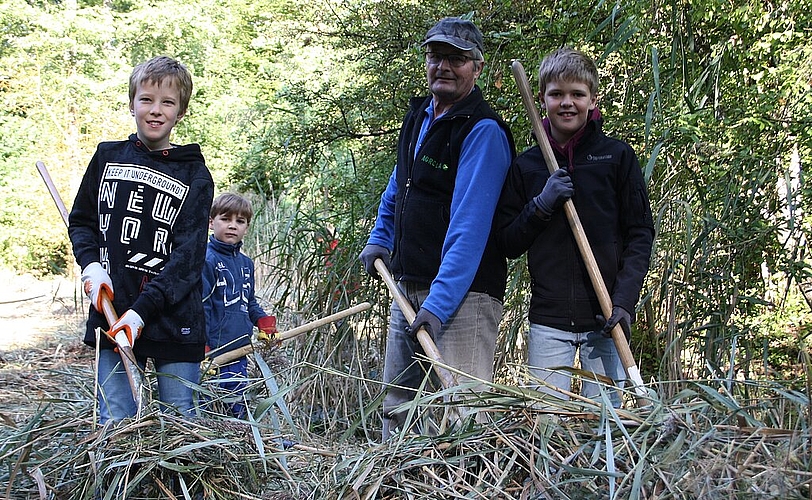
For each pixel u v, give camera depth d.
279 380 4.45
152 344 2.88
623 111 4.26
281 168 5.82
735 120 3.99
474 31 3.00
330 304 4.58
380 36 5.36
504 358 4.37
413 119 3.26
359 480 2.32
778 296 4.61
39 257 12.02
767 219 3.92
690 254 3.54
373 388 4.38
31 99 12.73
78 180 12.20
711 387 2.63
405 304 3.03
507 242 2.97
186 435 2.58
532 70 4.56
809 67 4.34
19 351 5.81
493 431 2.37
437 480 2.31
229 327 4.11
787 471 1.98
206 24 15.61
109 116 12.92
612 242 2.92
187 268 2.87
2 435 2.91
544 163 3.00
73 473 2.58
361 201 4.98
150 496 2.52
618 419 2.23
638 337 4.46
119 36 14.90
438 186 3.04
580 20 4.39
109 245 2.91
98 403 2.87
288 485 2.65
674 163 4.05
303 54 10.78
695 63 4.24
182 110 3.02
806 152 4.17
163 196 2.92
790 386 2.50
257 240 6.73
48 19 13.24
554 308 2.96
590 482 2.15
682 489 2.03
